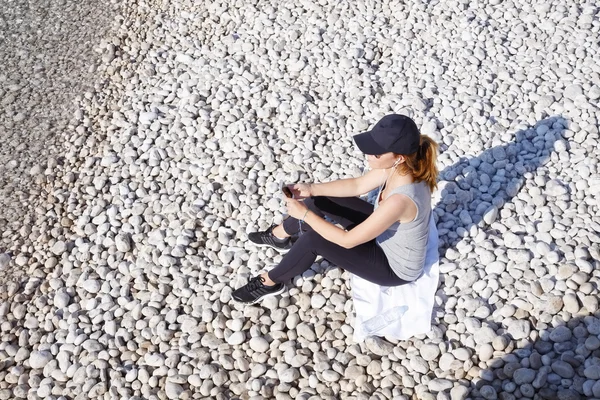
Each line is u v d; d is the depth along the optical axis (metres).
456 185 4.39
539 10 5.58
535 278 3.79
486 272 3.90
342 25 5.72
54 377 3.71
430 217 3.68
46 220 4.55
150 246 4.30
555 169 4.43
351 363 3.61
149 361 3.71
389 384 3.51
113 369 3.71
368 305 3.76
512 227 4.12
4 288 4.15
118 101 5.37
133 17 6.15
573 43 5.26
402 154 3.17
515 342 3.55
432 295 3.73
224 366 3.67
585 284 3.66
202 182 4.70
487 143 4.66
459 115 4.88
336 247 3.48
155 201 4.58
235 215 4.48
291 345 3.72
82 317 3.96
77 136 5.12
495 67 5.20
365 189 3.71
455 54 5.36
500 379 3.43
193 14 6.08
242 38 5.75
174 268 4.17
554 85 4.99
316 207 3.80
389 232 3.46
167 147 4.93
